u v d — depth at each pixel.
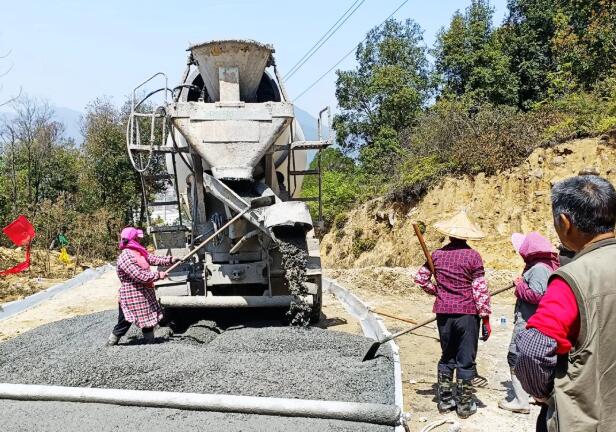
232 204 6.69
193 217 7.67
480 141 15.06
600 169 12.48
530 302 4.67
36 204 22.30
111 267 18.67
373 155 28.03
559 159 13.16
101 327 7.79
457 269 5.00
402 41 32.75
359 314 9.16
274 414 4.43
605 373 2.30
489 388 5.72
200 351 6.11
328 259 20.03
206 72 7.46
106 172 27.75
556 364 2.42
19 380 5.33
